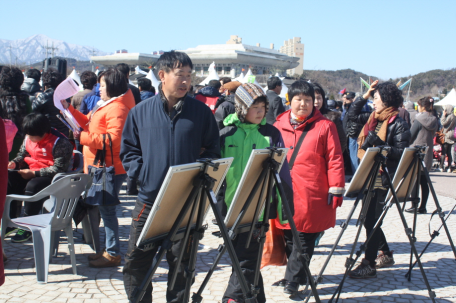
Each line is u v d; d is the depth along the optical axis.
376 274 4.43
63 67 10.36
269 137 3.35
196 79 44.44
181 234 2.52
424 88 100.81
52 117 6.44
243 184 2.68
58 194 3.94
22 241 4.96
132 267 2.85
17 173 5.14
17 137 5.77
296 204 3.65
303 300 3.76
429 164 8.16
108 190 4.11
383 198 4.19
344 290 4.04
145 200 2.82
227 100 6.03
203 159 2.40
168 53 2.84
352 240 5.72
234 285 3.27
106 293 3.70
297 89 3.75
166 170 2.80
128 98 4.29
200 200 2.43
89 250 4.82
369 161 3.46
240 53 75.25
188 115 2.87
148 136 2.83
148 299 2.92
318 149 3.71
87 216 4.85
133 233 2.84
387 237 5.89
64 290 3.72
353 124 5.41
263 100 3.28
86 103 6.25
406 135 4.09
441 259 5.02
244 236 3.21
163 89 2.88
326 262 3.40
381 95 4.20
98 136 4.05
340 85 107.38
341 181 3.69
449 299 3.88
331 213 3.79
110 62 81.31
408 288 4.13
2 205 2.12
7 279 3.91
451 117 13.27
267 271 4.48
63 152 4.88
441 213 3.87
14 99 5.74
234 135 3.36
